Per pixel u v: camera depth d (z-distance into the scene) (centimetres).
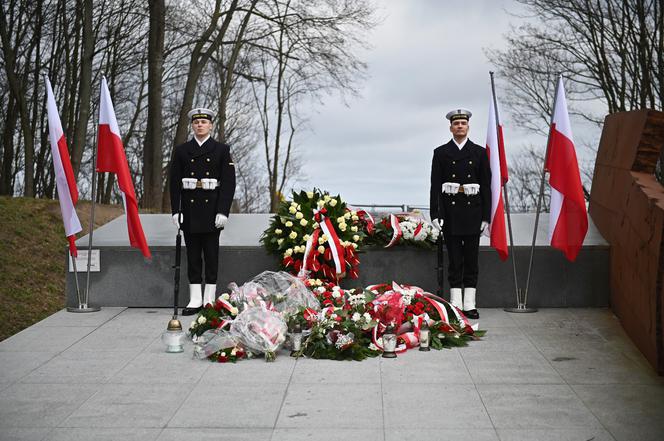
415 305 917
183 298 1099
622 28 2212
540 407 691
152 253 1101
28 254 1614
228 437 627
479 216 1010
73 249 1071
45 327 993
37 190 3042
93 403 712
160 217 1264
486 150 1035
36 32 2575
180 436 630
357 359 841
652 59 2180
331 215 1063
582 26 2355
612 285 1055
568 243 1008
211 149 1034
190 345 907
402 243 1088
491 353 864
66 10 2633
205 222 1027
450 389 741
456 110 1017
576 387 746
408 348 884
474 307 1033
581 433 631
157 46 2394
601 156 1159
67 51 2627
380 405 698
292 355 858
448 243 1032
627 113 1023
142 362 841
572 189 991
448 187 1014
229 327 883
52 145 1069
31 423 664
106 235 1162
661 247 768
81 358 857
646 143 951
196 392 739
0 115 2950
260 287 931
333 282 1056
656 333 780
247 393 734
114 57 2859
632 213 923
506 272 1086
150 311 1082
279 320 862
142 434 636
